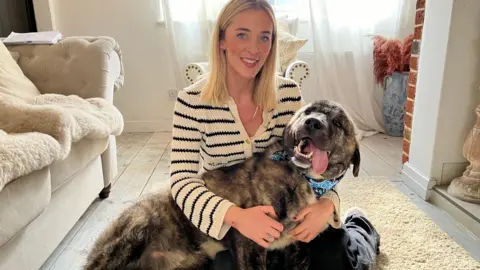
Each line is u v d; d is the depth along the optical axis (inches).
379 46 143.3
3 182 40.4
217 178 47.9
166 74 155.5
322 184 47.1
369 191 89.6
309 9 145.3
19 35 95.7
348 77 152.1
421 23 93.0
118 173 107.0
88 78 86.8
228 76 48.9
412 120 94.0
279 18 142.6
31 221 49.5
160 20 150.1
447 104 81.8
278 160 46.7
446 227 74.2
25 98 75.5
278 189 45.3
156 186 53.9
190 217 44.4
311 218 45.9
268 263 51.3
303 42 123.7
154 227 46.4
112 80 91.7
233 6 45.7
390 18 149.5
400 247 65.6
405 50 138.5
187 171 47.7
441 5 80.4
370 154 122.5
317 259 49.8
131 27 151.1
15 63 85.6
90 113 70.9
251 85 51.1
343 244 50.2
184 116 48.7
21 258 51.0
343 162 46.7
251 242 45.9
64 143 54.5
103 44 89.4
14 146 44.4
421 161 89.6
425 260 61.7
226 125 49.1
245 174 46.9
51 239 60.0
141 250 45.6
